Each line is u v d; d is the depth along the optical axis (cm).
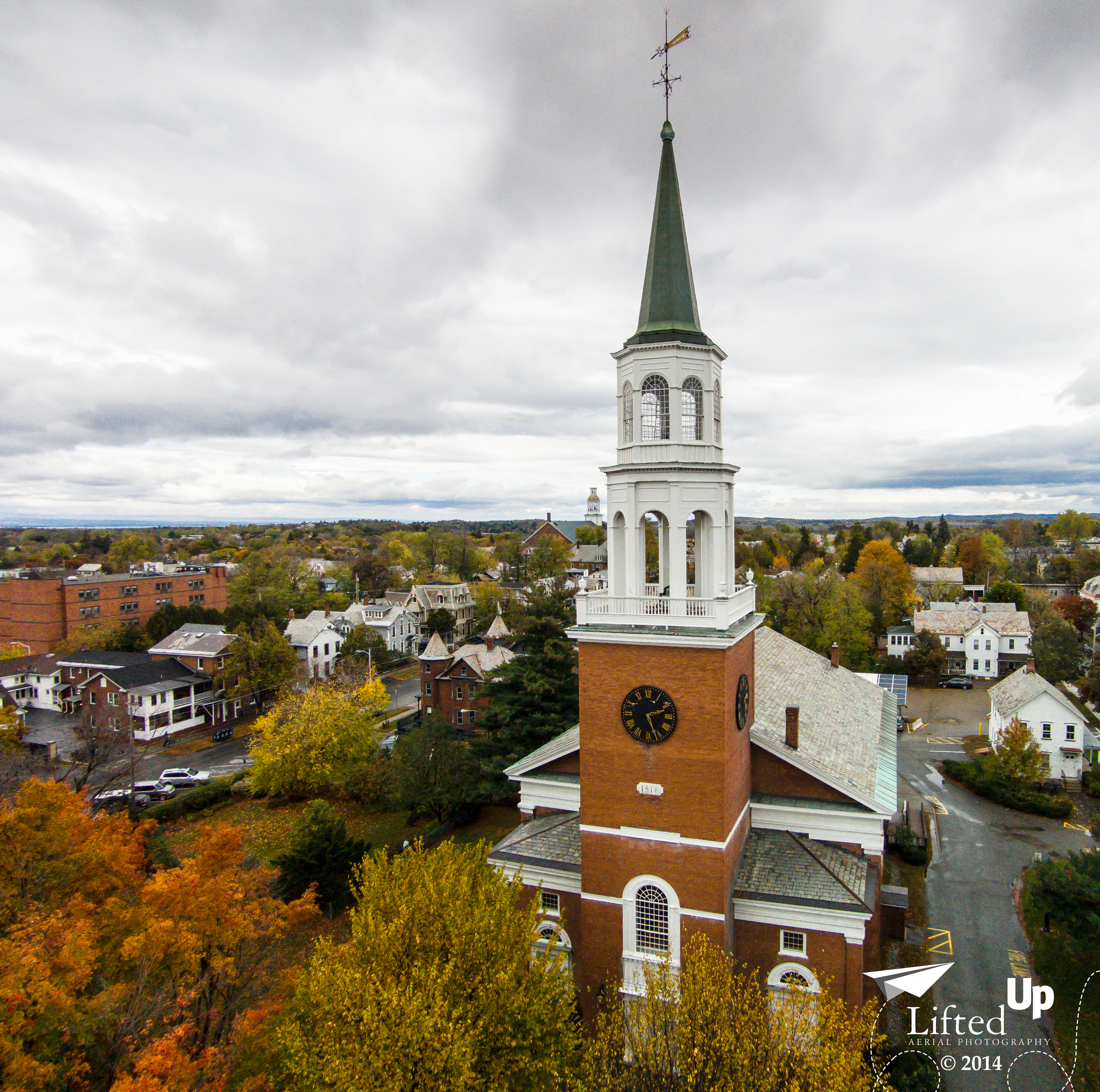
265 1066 2244
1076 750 5681
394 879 2600
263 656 8162
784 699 3609
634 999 2367
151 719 7369
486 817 5216
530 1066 1980
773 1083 1744
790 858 2781
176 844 4916
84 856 2794
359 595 15438
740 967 2659
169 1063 1812
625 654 2592
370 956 2173
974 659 9494
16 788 4325
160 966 2319
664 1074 1861
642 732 2577
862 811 2866
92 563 18062
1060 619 9056
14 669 8375
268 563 15838
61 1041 2003
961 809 5212
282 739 5606
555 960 2609
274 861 3947
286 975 2556
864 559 12812
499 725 5269
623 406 2786
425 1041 1831
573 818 3275
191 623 9906
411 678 10281
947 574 14388
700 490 2678
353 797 5712
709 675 2475
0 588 10562
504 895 2375
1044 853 4450
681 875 2556
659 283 2708
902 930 3244
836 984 2556
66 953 2070
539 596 7562
